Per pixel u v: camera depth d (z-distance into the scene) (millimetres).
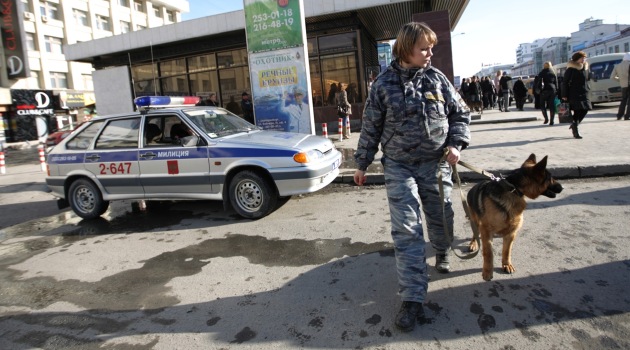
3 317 3477
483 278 3262
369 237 4586
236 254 4465
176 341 2893
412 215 2771
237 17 15711
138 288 3826
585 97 8648
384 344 2625
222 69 17406
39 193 9375
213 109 6605
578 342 2480
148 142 6074
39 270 4527
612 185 5664
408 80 2762
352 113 15445
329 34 15359
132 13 45844
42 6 36188
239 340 2834
